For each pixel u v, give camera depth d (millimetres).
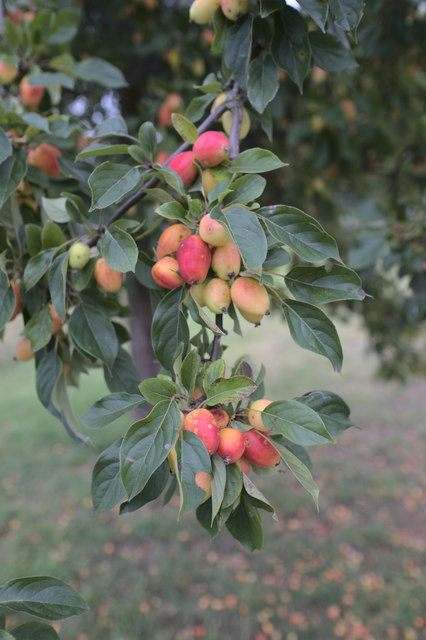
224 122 1405
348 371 11148
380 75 3875
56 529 5195
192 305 1129
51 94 2023
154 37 3592
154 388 979
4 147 1295
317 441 936
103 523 5336
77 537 5070
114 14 3783
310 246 1035
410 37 2980
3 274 1281
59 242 1316
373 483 6230
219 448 962
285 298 1083
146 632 3926
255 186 1045
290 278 1097
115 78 2260
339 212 4691
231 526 1060
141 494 1001
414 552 4902
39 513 5547
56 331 1438
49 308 1358
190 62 3586
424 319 2760
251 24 1271
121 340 1495
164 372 1145
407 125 4160
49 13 2053
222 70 1492
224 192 1004
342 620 4094
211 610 4180
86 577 4496
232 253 1052
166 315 1146
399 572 4621
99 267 1297
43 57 2588
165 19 3617
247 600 4270
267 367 11719
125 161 1374
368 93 3891
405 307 2719
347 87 3684
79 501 5820
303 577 4566
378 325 4430
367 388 9992
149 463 902
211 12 1334
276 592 4387
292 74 1302
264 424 988
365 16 3133
